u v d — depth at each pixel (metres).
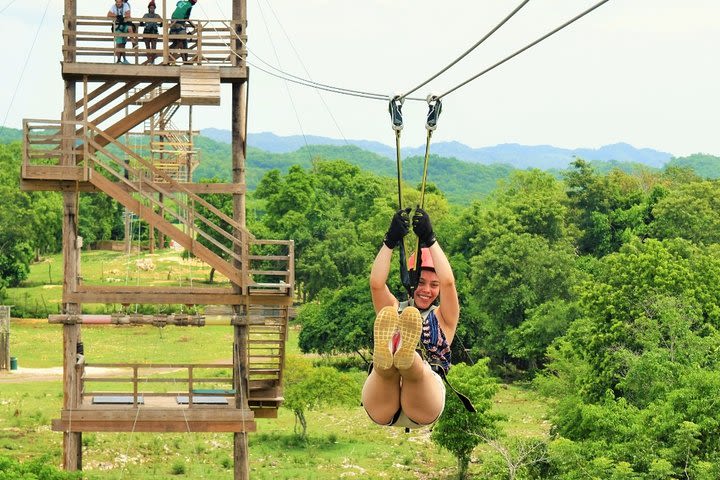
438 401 9.73
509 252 87.62
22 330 99.69
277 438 59.34
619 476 35.25
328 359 90.19
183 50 31.94
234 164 32.38
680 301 50.97
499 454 43.56
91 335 96.38
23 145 30.45
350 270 115.06
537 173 135.12
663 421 37.81
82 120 31.62
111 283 114.75
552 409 55.88
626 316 52.66
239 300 31.42
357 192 151.38
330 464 52.94
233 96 32.50
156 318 31.36
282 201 130.75
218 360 86.75
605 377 50.28
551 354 57.72
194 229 31.20
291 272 31.53
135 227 153.38
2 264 120.69
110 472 48.47
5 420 59.91
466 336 87.88
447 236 110.06
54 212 136.75
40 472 27.77
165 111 44.50
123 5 31.88
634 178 162.00
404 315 9.24
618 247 113.69
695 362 41.94
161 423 31.52
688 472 35.81
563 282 87.50
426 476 50.78
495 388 49.22
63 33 31.53
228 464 51.09
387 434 61.12
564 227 112.00
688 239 103.31
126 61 32.06
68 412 31.22
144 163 31.12
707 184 108.19
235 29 32.09
